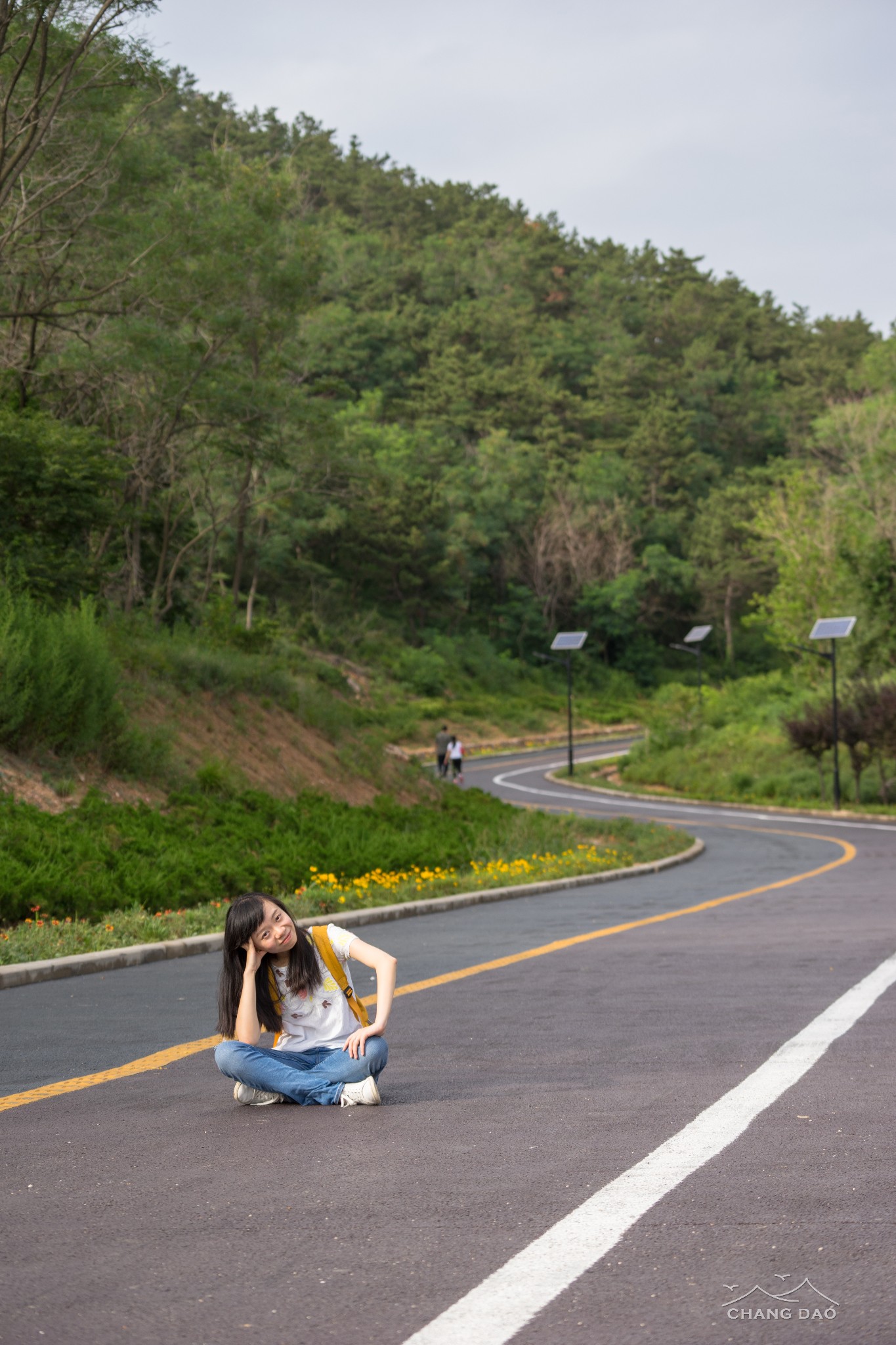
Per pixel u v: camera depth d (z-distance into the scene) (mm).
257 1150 5246
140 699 23188
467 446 108562
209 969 11672
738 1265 3758
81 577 27531
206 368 38375
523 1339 3271
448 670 91250
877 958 11008
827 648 64562
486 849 24203
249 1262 3889
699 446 135875
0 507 27312
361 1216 4312
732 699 70625
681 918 15516
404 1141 5316
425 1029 8133
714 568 112875
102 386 37781
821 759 51312
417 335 123312
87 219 33156
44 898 13812
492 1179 4715
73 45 27734
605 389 129125
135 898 14906
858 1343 3205
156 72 28844
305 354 63500
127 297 34719
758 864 26953
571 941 13047
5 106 25781
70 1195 4660
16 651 19016
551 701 94438
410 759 30750
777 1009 8523
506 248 154000
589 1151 5082
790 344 157000
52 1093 6520
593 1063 6906
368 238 133875
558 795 53344
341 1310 3484
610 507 112375
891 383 98625
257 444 43562
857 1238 3967
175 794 20141
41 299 34344
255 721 26234
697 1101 5930
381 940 13586
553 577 107875
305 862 18469
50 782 18484
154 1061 7309
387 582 94250
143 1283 3723
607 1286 3621
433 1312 3455
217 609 31578
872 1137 5207
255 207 41812
